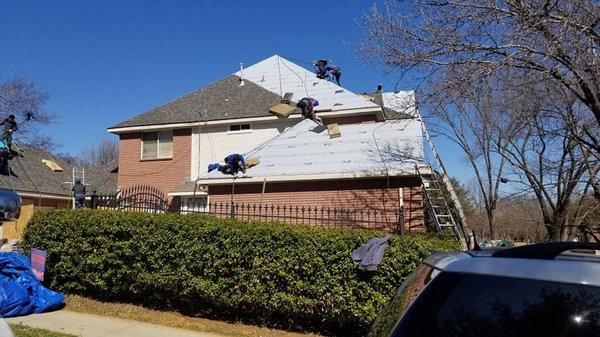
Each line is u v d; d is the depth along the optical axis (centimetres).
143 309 909
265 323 833
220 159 2394
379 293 740
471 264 238
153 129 2488
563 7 870
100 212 972
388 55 1110
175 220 882
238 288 824
